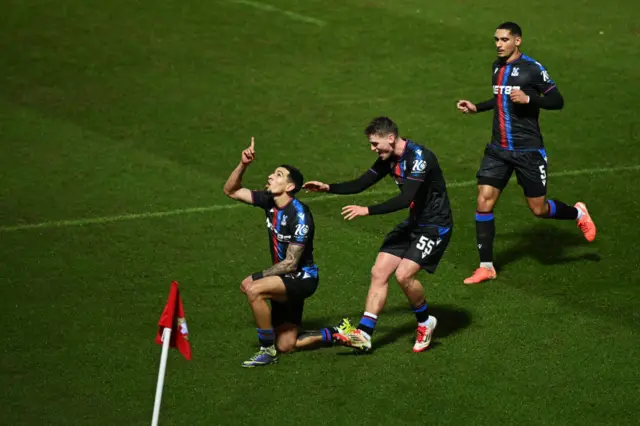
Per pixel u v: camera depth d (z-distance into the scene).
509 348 30.33
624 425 26.55
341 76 53.97
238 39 58.25
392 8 62.22
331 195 41.72
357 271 35.44
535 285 34.38
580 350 30.12
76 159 45.16
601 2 63.38
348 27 59.69
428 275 35.25
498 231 38.81
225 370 29.28
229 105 50.81
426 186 29.69
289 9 62.09
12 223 39.28
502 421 26.75
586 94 51.69
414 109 50.25
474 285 34.47
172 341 25.03
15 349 30.42
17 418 26.97
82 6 62.03
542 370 29.09
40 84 52.88
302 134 47.81
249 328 31.72
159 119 49.28
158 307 33.03
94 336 31.22
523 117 34.50
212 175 43.69
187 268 35.72
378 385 28.41
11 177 43.38
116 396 28.02
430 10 62.00
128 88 52.62
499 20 60.59
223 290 34.16
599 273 35.09
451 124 48.66
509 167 34.91
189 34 58.81
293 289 29.23
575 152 45.66
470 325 31.77
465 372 29.05
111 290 34.16
